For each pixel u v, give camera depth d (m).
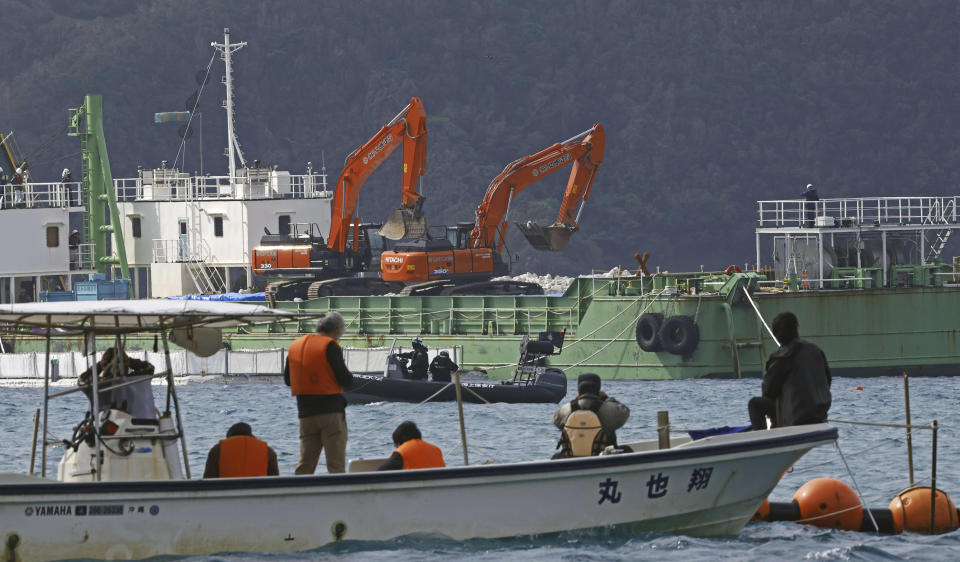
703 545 73.75
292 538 69.12
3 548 65.75
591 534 73.19
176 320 71.50
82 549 66.69
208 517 67.94
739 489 75.31
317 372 71.62
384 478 69.44
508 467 70.62
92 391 68.56
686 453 72.94
